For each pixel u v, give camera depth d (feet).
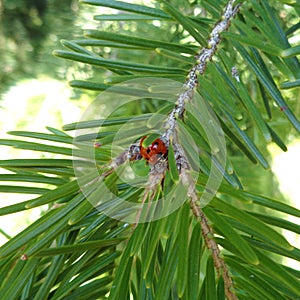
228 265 0.63
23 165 0.68
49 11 1.71
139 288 0.65
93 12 1.65
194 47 0.82
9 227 1.25
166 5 0.75
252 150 0.76
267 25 0.81
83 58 0.74
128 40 0.74
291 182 1.65
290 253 0.64
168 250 0.64
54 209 0.63
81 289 0.67
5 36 1.72
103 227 0.67
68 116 1.43
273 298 0.61
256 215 0.65
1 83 1.53
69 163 0.68
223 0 0.87
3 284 0.62
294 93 1.35
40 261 0.64
